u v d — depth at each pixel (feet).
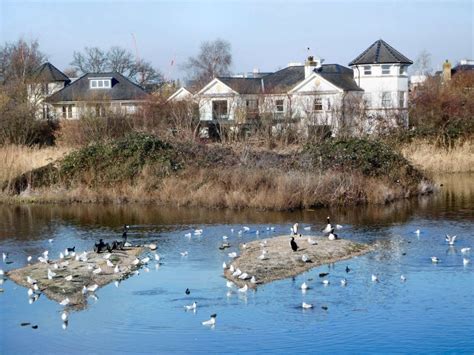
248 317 75.15
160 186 149.69
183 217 132.36
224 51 475.31
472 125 207.82
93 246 109.60
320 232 115.65
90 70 460.14
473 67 367.45
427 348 66.59
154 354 66.08
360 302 79.15
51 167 162.30
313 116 206.69
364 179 145.18
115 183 153.69
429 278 87.76
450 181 172.76
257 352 66.28
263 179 144.77
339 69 271.69
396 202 143.84
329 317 74.74
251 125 202.90
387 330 71.00
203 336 70.08
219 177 147.54
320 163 149.59
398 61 250.98
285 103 233.96
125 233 111.34
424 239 109.19
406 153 187.11
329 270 92.38
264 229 119.03
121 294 83.61
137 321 74.64
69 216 136.36
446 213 130.52
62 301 80.48
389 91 252.62
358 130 203.00
